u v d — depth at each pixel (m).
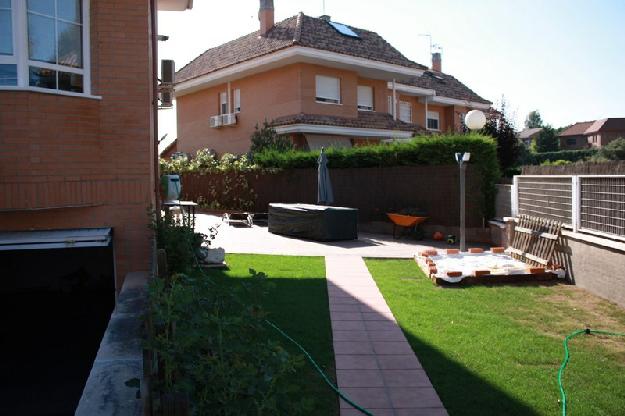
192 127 31.67
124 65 7.52
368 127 25.38
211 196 24.92
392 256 13.22
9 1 6.76
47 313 8.79
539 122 89.50
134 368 4.31
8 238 7.14
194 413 3.46
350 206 19.52
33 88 6.84
